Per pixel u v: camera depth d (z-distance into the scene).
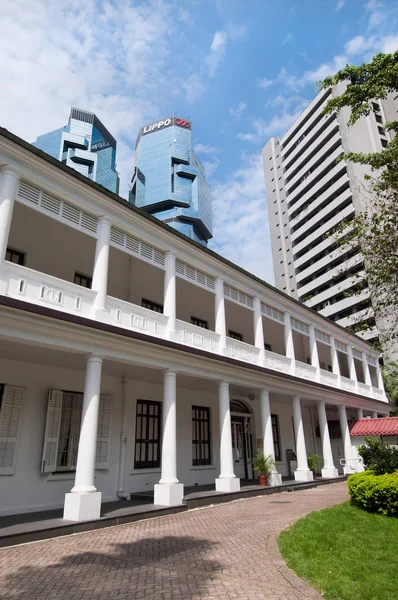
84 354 9.79
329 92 65.44
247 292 16.48
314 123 68.38
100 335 9.65
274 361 17.06
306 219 66.81
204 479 15.69
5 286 8.30
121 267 14.54
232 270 15.52
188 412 15.83
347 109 61.22
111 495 12.09
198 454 15.98
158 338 11.11
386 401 27.83
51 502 10.49
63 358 10.46
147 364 11.12
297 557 6.02
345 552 6.35
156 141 152.50
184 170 147.38
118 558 6.12
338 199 58.47
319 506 10.93
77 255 13.09
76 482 8.70
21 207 10.70
